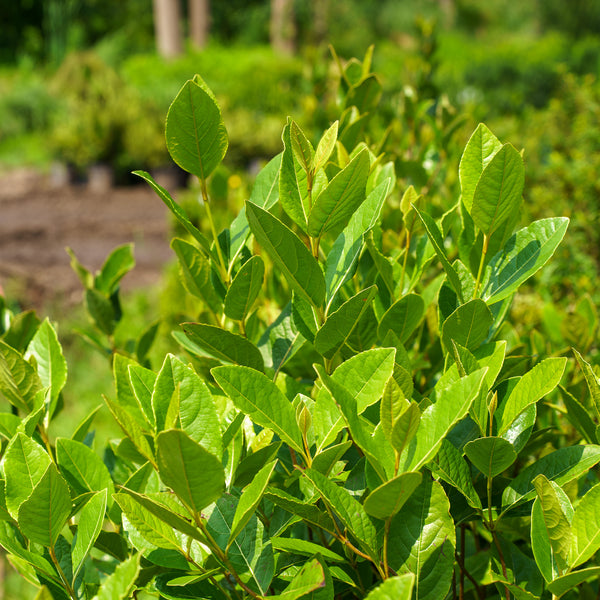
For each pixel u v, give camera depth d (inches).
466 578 57.7
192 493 35.1
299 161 47.8
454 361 49.3
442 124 96.8
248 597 43.4
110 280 80.0
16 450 41.5
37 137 727.7
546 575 41.3
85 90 745.0
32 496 38.2
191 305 121.3
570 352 75.7
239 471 43.9
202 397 40.9
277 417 43.3
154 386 42.6
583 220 151.3
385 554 39.5
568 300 125.4
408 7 1521.9
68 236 471.2
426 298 65.6
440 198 92.3
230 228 56.9
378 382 43.8
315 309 47.8
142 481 49.8
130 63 904.9
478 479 49.4
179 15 1121.4
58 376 56.3
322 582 37.1
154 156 589.3
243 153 563.2
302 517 43.6
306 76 118.6
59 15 1055.0
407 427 35.5
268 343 57.2
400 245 71.7
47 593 34.5
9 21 1322.6
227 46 1472.7
